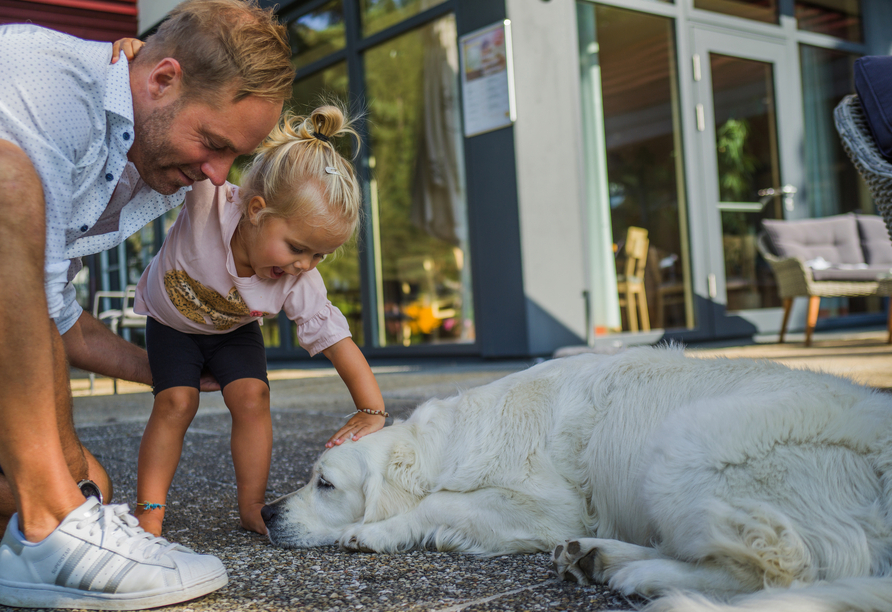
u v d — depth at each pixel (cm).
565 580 151
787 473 137
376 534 177
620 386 179
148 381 215
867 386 164
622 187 663
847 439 140
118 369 211
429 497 182
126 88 153
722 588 133
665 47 694
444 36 649
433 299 685
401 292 714
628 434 170
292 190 186
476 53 603
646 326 671
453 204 659
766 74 770
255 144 164
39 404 132
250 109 157
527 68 586
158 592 135
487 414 191
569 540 152
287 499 189
